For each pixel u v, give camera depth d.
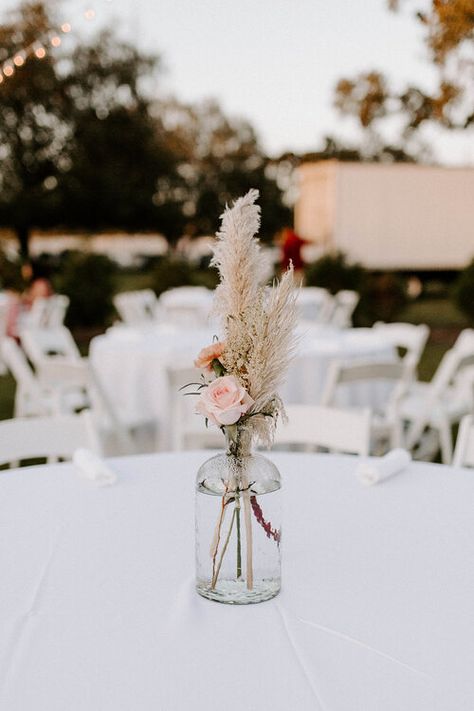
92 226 17.31
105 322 11.53
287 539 1.54
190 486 1.84
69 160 15.97
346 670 1.08
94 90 15.57
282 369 1.22
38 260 14.97
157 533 1.56
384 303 11.76
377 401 4.46
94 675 1.07
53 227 17.12
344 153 18.03
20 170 15.92
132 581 1.36
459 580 1.36
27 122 15.22
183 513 1.67
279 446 4.06
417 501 1.75
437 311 14.79
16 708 1.00
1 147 15.56
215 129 19.84
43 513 1.67
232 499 1.25
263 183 21.16
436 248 13.41
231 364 1.24
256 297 1.22
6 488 1.83
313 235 13.42
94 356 4.55
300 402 4.20
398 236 13.23
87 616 1.23
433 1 5.85
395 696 1.02
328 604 1.27
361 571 1.39
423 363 9.06
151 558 1.45
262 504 1.26
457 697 1.02
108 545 1.51
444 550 1.48
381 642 1.15
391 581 1.35
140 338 4.87
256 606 1.26
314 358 4.20
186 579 1.36
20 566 1.42
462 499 1.76
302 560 1.44
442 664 1.09
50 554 1.47
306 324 5.46
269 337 1.20
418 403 4.43
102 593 1.31
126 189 16.45
